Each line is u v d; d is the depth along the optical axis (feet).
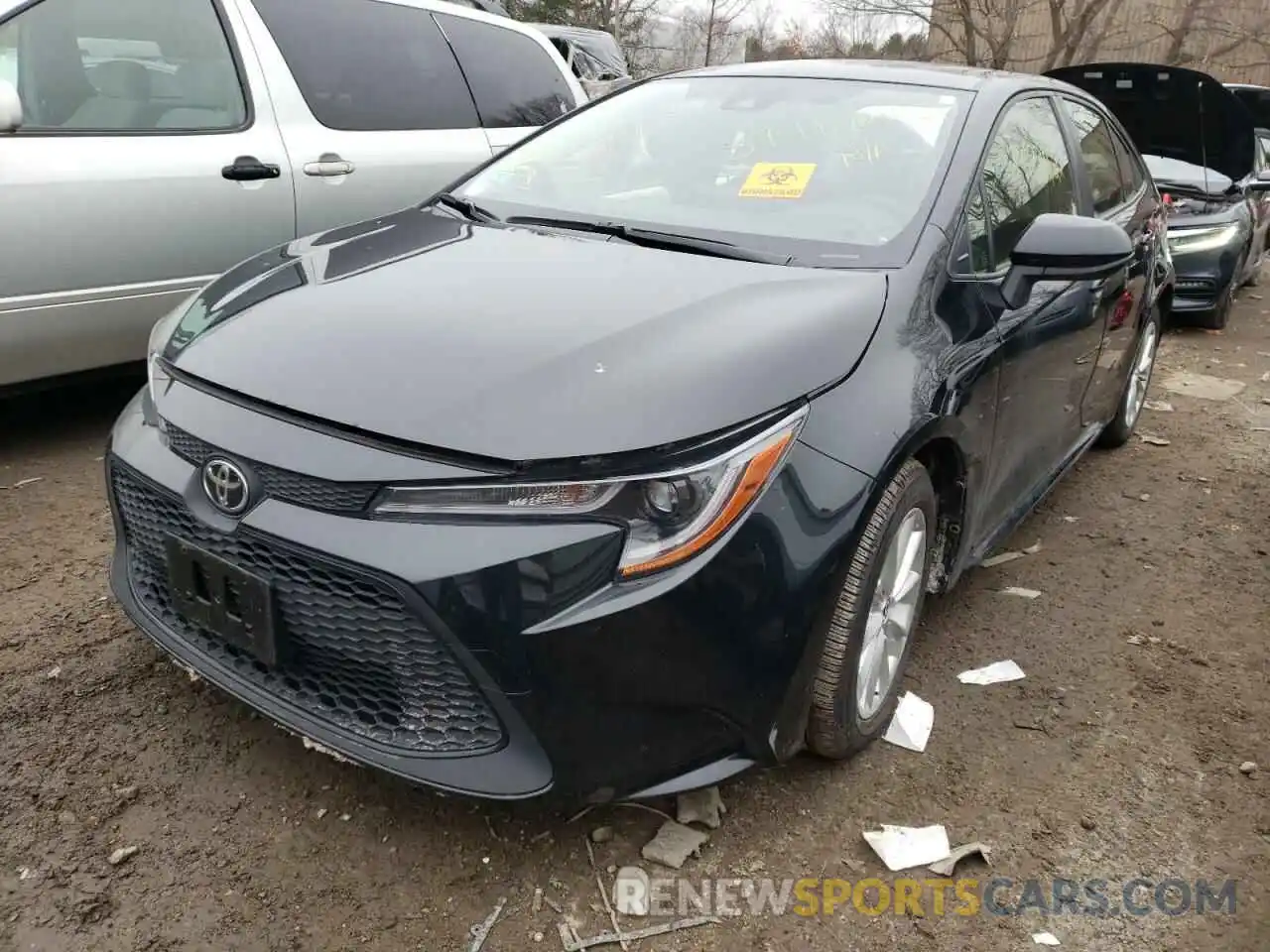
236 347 7.01
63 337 12.14
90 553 10.55
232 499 6.35
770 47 84.69
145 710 8.13
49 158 11.68
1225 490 14.84
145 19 12.89
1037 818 7.70
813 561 6.41
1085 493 14.43
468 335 6.70
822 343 6.96
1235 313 28.68
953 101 9.91
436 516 5.88
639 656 5.95
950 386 7.71
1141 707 9.20
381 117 15.39
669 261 8.14
